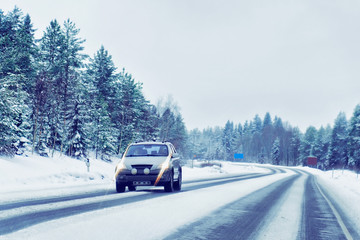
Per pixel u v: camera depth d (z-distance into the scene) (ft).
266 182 73.82
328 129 417.49
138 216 17.44
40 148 96.68
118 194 29.66
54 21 123.65
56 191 32.04
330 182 103.19
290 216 22.43
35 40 121.39
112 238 12.31
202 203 25.18
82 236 12.32
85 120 120.37
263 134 508.12
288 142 445.78
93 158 126.52
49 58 120.88
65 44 121.39
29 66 89.04
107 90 148.36
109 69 149.38
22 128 83.71
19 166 59.67
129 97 153.79
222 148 540.93
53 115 106.93
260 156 473.26
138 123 164.76
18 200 24.18
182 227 15.51
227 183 58.90
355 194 55.06
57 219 15.69
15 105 64.13
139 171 31.07
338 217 24.20
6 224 14.34
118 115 151.12
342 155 285.64
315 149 348.59
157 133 174.19
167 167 31.91
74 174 54.24
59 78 106.52
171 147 37.96
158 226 15.23
